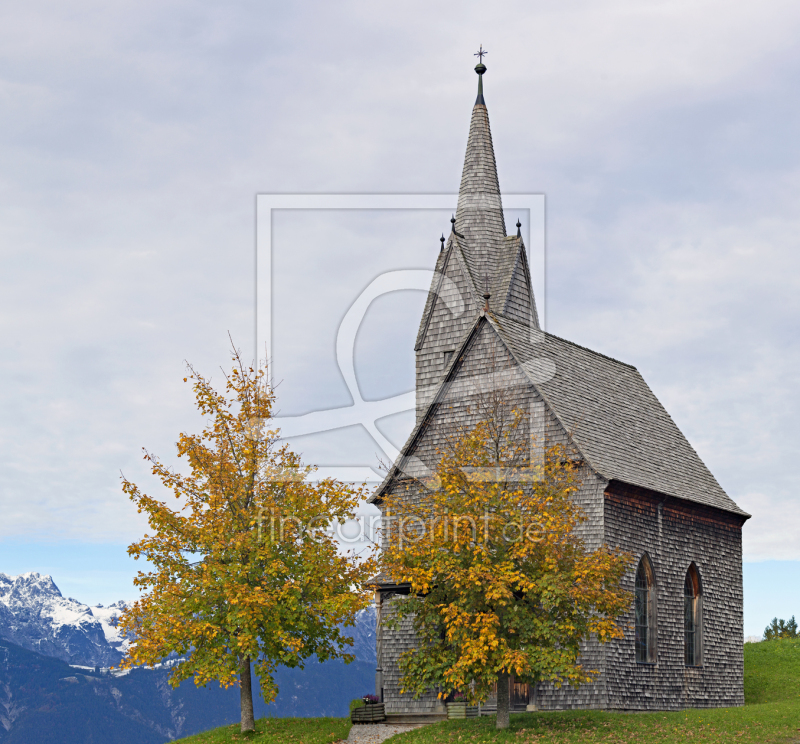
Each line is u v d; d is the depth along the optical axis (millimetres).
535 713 32344
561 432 36531
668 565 38531
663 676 37094
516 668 26719
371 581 39031
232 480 31391
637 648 36281
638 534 37062
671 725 29375
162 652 29688
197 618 30812
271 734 31000
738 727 29078
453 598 29141
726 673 41125
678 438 45562
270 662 30500
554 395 38125
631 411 43688
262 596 28875
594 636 34312
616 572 29047
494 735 28578
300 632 31312
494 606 28625
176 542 30969
